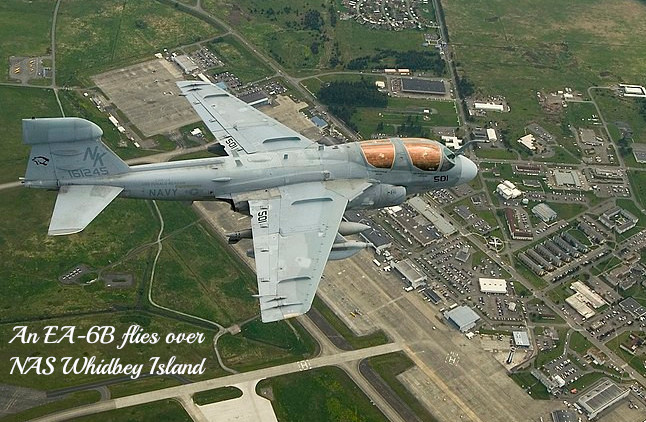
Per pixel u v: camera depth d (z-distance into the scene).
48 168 77.50
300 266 72.25
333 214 80.69
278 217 79.38
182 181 82.00
